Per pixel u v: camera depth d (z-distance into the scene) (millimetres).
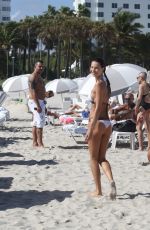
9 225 6492
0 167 10914
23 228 6348
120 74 15578
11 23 109062
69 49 96000
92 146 7824
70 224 6547
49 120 21531
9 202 7777
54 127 20297
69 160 11906
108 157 12438
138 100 11734
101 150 7902
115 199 7777
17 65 116750
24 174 10086
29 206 7496
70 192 8422
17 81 27109
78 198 7938
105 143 7855
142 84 11852
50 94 17703
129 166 11125
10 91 26938
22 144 14898
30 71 108562
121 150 13805
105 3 156625
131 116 14789
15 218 6816
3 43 107438
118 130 14164
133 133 14203
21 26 105625
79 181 9406
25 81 27125
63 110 26922
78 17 96938
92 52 101750
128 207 7379
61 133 18047
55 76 105625
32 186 8977
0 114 19328
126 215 6992
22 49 114312
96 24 92812
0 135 17516
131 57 103125
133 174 10156
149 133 11625
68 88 26156
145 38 101062
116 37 94938
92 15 156625
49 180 9539
